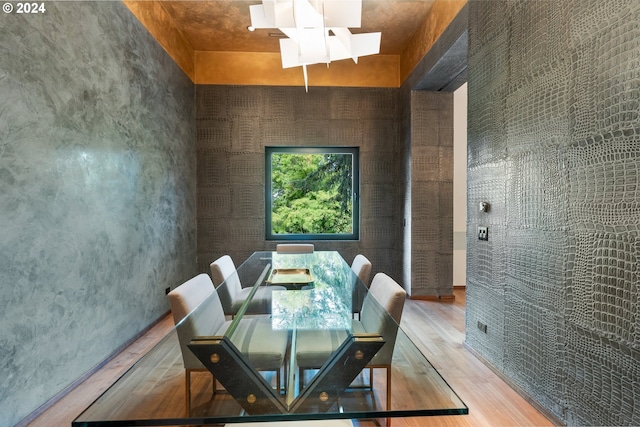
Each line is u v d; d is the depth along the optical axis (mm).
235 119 4453
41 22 1794
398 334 1526
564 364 1580
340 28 2070
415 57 3900
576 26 1503
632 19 1237
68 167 1998
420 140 4074
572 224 1527
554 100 1645
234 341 1436
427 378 1225
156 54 3242
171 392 1182
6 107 1580
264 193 4512
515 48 1972
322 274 2592
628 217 1254
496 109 2184
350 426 1095
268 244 4523
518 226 1946
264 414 1025
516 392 1971
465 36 2713
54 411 1812
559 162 1611
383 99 4531
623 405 1267
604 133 1358
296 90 4477
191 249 4242
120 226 2586
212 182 4461
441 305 3836
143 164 2969
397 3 3332
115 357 2498
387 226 4574
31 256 1722
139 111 2896
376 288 1991
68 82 2002
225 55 4422
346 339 1449
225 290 2127
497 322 2186
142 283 2951
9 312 1596
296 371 1246
